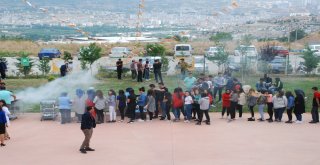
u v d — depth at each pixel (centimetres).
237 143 1753
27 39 8475
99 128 2025
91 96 2153
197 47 6294
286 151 1644
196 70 3694
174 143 1755
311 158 1557
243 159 1540
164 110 2203
